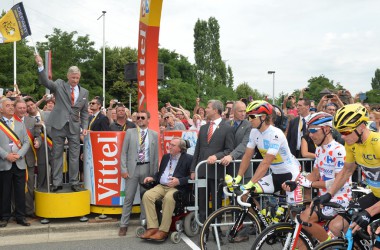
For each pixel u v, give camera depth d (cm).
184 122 945
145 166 535
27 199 561
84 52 4447
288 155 409
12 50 2978
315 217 352
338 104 641
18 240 497
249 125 523
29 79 3091
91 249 465
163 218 492
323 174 379
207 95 5459
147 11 648
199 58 6444
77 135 557
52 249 464
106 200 548
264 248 333
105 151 545
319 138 373
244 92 5931
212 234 405
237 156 502
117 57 4562
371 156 279
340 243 287
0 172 509
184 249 467
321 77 5478
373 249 269
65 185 595
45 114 723
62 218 561
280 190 426
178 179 504
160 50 5244
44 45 4297
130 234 530
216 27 6575
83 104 562
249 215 405
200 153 521
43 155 576
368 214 262
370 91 5734
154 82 665
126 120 674
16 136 516
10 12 650
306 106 591
